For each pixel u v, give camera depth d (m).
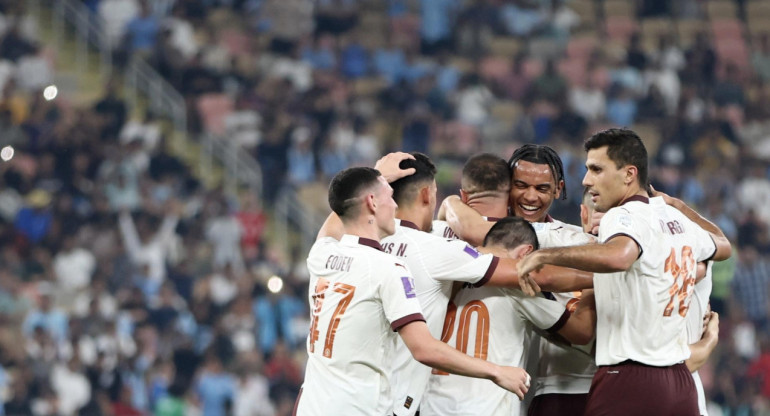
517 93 48.34
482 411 12.23
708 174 45.44
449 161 44.97
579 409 12.81
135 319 32.56
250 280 34.62
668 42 52.41
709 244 12.26
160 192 37.81
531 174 13.01
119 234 35.66
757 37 54.53
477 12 51.31
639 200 11.67
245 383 31.95
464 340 12.31
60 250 34.97
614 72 50.12
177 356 32.12
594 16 53.47
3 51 42.66
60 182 37.88
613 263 10.84
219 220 36.75
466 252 11.96
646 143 47.59
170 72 45.31
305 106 45.09
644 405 11.42
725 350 35.72
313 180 43.03
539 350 13.20
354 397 11.59
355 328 11.59
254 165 42.53
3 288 33.56
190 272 35.06
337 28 49.06
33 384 30.98
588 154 11.94
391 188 12.08
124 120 40.56
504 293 12.24
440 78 48.44
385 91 46.94
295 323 34.53
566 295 12.66
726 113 49.56
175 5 47.66
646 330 11.48
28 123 39.38
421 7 51.06
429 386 12.55
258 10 48.59
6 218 36.19
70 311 33.06
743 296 37.50
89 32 45.34
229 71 45.97
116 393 31.19
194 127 43.25
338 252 11.87
